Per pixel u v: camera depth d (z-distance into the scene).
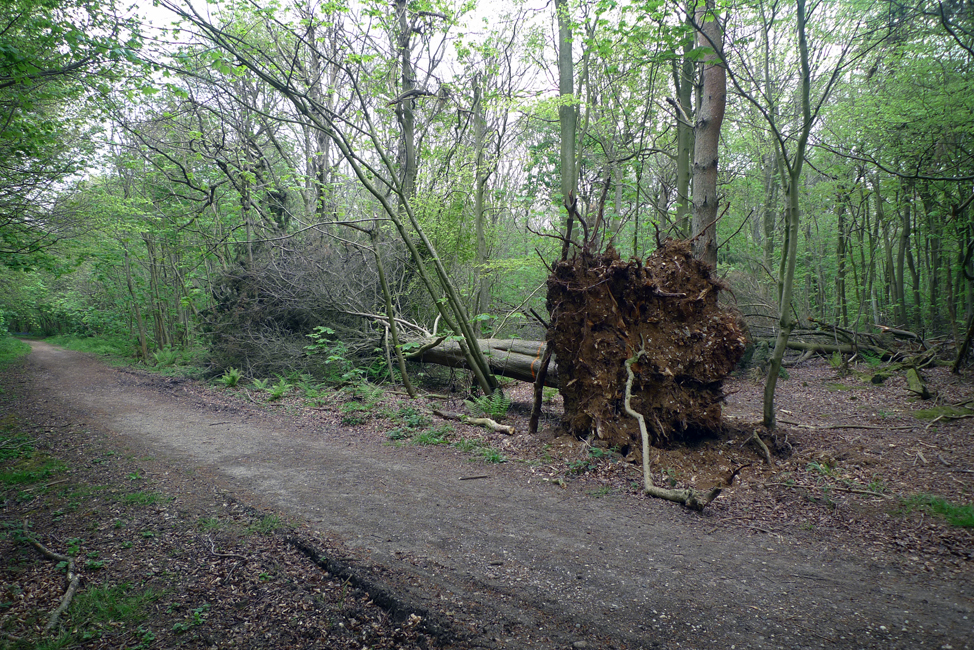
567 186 12.13
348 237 14.29
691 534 4.55
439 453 7.16
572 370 7.42
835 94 14.35
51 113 10.70
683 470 6.21
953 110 11.60
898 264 17.64
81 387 13.37
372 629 3.30
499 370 10.45
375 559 4.08
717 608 3.41
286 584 3.80
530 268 16.41
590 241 7.43
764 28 7.30
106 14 7.55
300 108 8.37
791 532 4.55
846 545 4.27
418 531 4.62
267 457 6.98
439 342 11.26
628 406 6.54
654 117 14.81
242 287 14.02
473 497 5.48
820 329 15.08
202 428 8.69
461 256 15.07
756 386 11.98
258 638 3.22
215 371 14.17
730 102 16.41
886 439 7.27
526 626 3.26
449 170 14.61
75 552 4.28
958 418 7.94
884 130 12.83
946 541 4.21
